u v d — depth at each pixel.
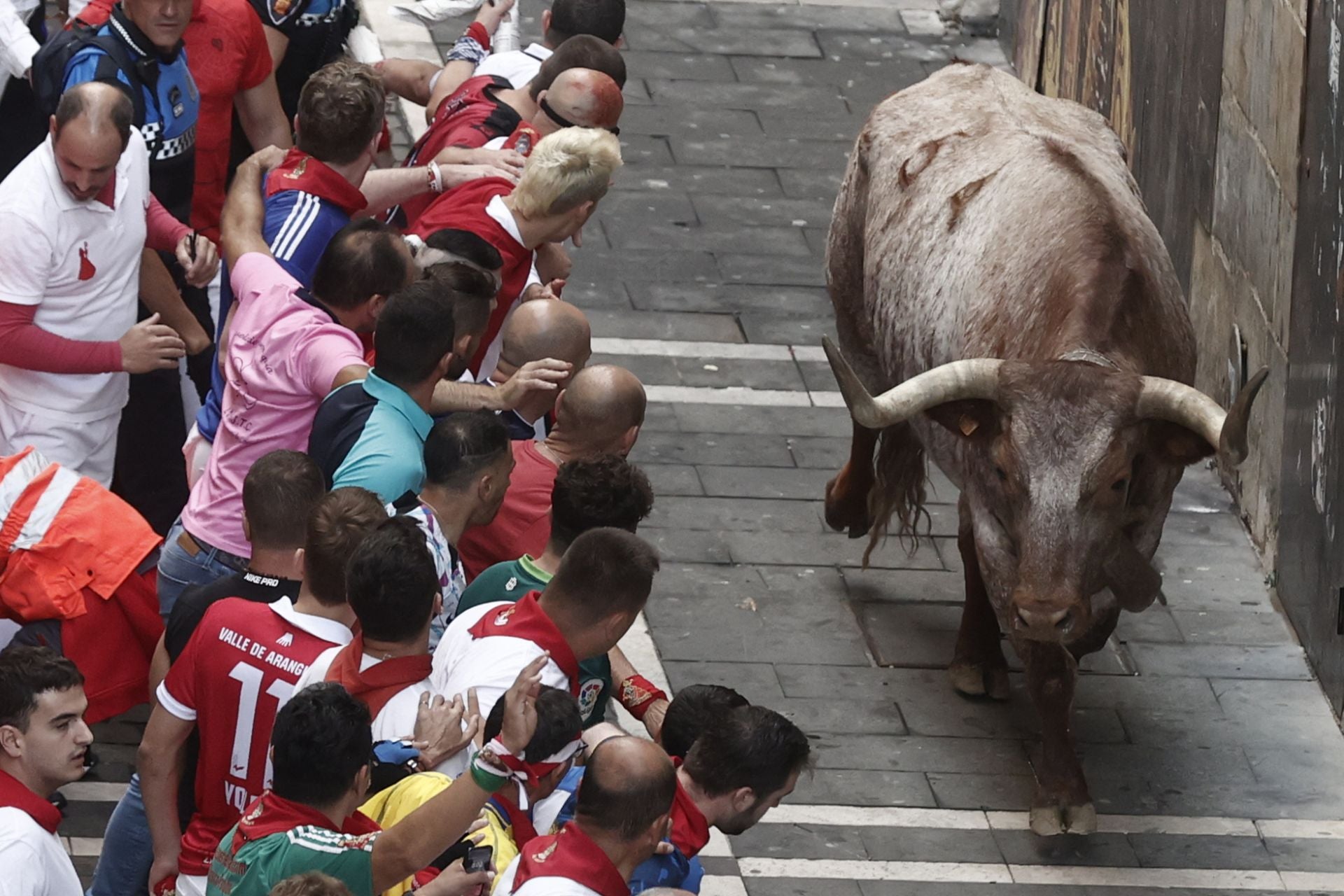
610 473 17.73
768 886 21.66
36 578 18.75
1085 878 22.19
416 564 15.36
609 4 28.25
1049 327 22.78
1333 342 26.05
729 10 44.00
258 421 19.50
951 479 24.45
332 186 21.33
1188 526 29.66
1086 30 37.56
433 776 14.84
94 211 21.12
